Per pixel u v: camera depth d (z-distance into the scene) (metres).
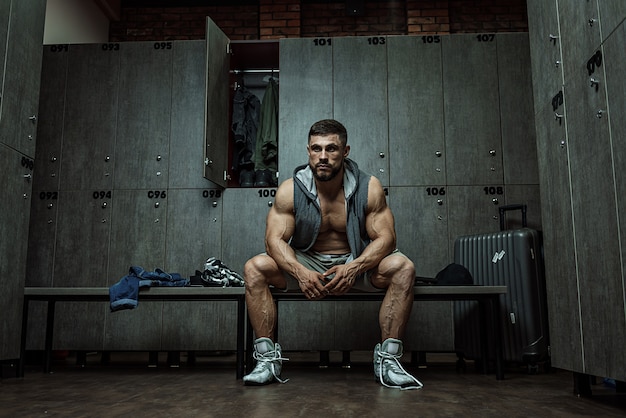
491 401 1.93
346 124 4.04
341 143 2.49
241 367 2.62
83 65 4.18
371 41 4.12
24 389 2.29
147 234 3.98
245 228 3.95
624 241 1.67
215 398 1.99
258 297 2.46
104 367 3.39
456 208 3.93
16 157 2.71
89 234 3.99
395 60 4.10
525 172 3.95
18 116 2.73
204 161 3.59
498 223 3.90
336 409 1.74
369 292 2.63
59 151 4.09
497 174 3.95
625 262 1.67
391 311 2.44
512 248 3.08
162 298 2.84
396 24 5.62
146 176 4.04
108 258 3.96
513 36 4.09
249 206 3.98
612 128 1.74
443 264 3.88
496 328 2.66
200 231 3.96
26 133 2.80
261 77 4.87
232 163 4.29
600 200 1.83
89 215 4.01
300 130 4.05
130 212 4.01
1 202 2.57
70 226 4.00
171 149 4.07
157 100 4.13
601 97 1.81
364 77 4.09
